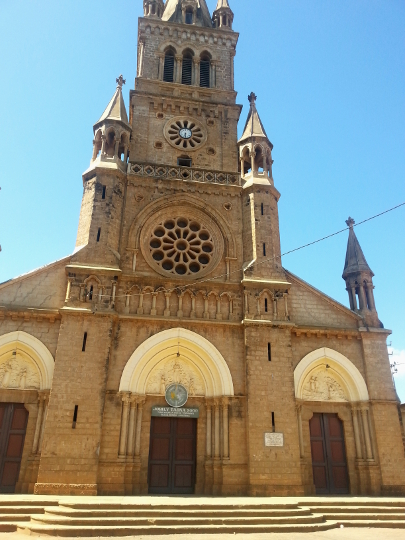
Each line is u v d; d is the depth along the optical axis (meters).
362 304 31.23
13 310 26.22
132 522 17.25
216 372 27.09
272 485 24.44
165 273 29.75
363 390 28.41
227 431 25.67
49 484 22.53
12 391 25.34
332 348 29.36
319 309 30.62
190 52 41.59
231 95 39.50
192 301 28.77
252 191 32.72
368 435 27.38
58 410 24.05
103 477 23.59
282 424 25.89
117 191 30.94
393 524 19.52
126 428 24.94
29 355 26.11
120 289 28.27
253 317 28.41
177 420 26.69
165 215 31.94
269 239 31.17
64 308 26.12
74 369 25.00
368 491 26.03
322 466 27.00
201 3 47.56
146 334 27.19
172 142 35.72
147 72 39.31
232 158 36.16
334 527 18.95
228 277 30.30
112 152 33.44
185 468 25.64
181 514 18.28
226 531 17.34
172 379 27.23
